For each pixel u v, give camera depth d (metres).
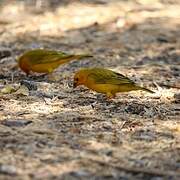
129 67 18.00
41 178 9.21
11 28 25.23
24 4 31.39
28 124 11.80
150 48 21.58
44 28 25.31
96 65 18.19
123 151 10.51
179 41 23.12
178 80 16.53
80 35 24.03
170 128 11.88
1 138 10.91
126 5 31.31
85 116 12.46
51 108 13.05
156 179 9.40
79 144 10.77
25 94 14.10
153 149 10.66
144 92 14.73
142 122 12.22
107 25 26.25
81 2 32.06
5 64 18.00
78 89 14.87
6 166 9.58
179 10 30.48
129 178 9.38
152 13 29.31
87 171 9.55
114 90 13.27
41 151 10.34
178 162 10.09
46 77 16.17
